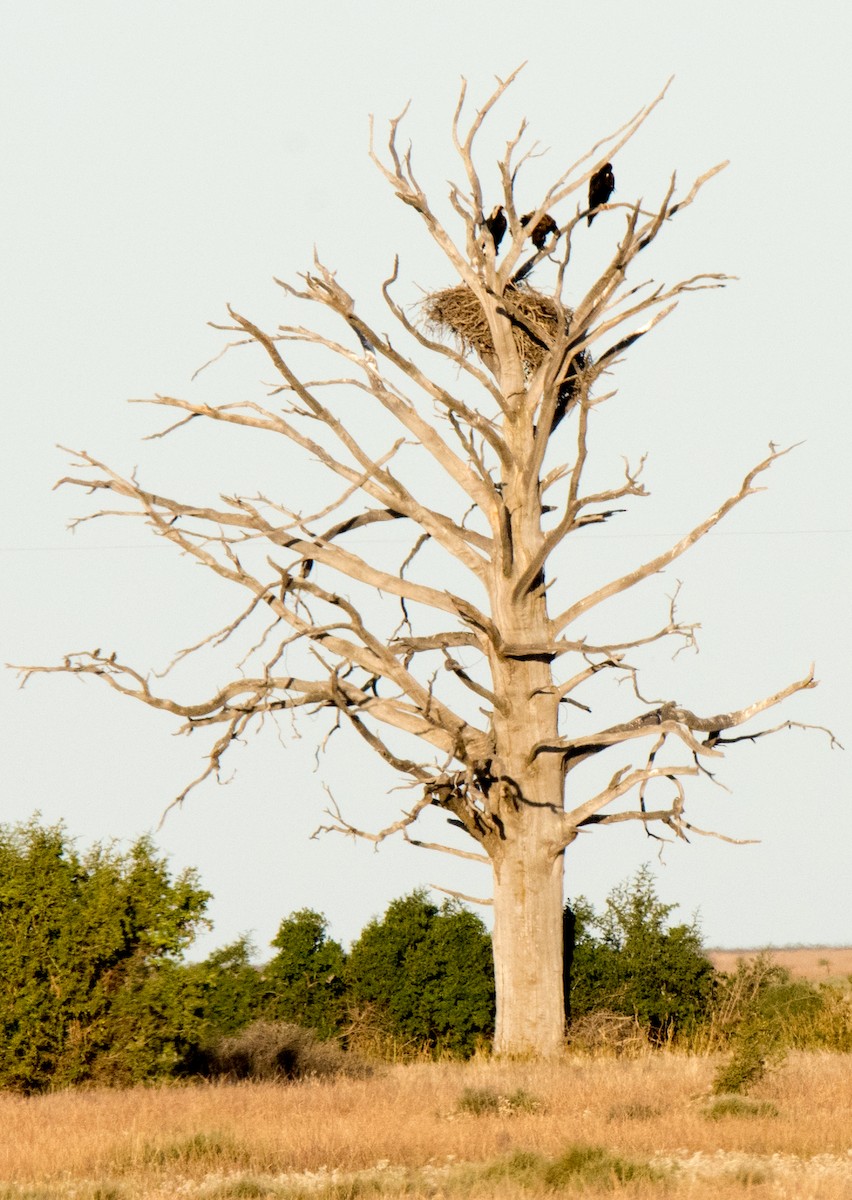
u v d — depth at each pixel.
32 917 77.56
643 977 101.19
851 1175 44.75
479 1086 69.88
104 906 78.25
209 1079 80.06
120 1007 77.81
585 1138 53.06
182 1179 47.25
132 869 80.25
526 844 99.19
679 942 101.88
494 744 101.00
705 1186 42.19
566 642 98.31
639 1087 67.38
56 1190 45.53
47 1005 76.69
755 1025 67.38
